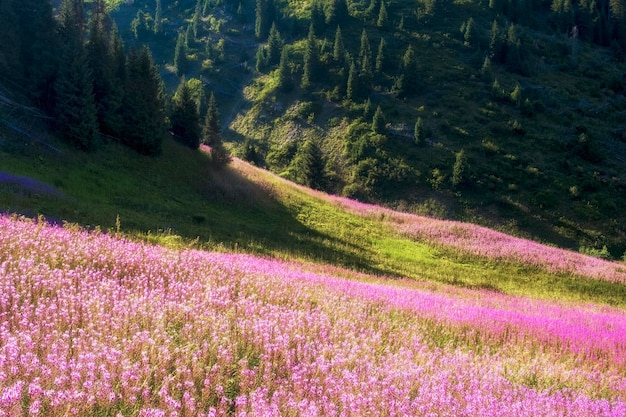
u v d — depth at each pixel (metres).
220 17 183.50
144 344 6.01
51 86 38.44
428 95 110.38
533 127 100.81
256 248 26.03
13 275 8.10
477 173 87.19
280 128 112.75
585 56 137.50
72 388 4.83
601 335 12.53
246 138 113.56
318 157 87.06
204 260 13.27
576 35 138.75
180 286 9.70
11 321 6.33
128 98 41.84
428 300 14.87
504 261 39.31
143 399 5.11
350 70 111.75
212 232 28.22
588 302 31.30
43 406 4.57
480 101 107.81
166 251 13.59
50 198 23.48
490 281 34.31
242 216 38.84
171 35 180.00
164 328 7.23
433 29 137.38
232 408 5.63
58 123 36.56
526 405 6.57
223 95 133.62
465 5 147.38
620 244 73.50
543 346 11.29
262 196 45.25
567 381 8.52
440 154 92.88
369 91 113.00
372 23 143.12
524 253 40.91
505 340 11.38
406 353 8.15
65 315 6.73
